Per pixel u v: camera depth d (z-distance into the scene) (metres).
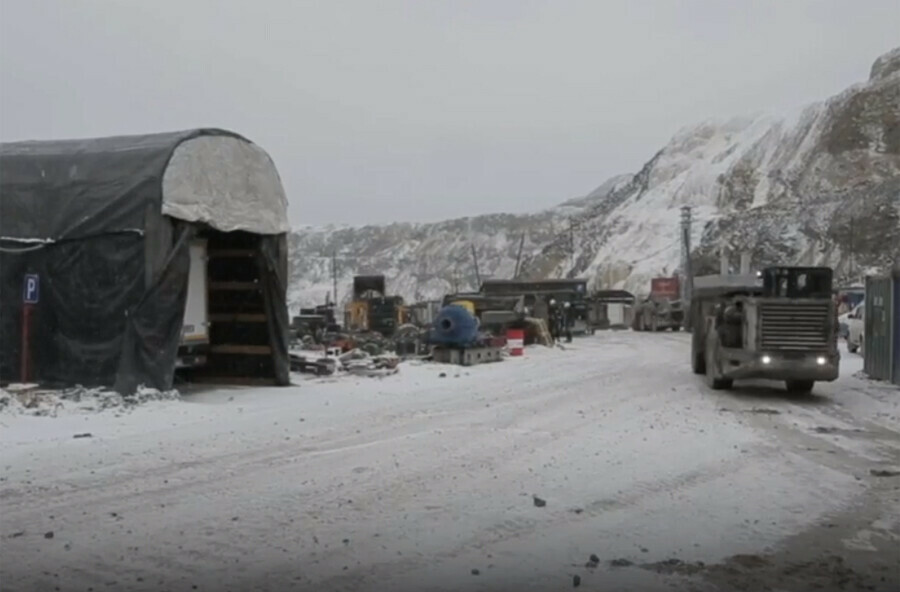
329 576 6.86
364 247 145.25
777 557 7.38
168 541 7.68
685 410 16.06
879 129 98.62
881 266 72.75
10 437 12.45
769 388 19.84
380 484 9.80
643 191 133.75
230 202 17.69
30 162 17.22
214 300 19.56
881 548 7.64
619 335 52.47
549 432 13.38
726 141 133.75
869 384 20.52
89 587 6.59
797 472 10.65
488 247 135.00
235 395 17.61
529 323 37.97
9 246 16.81
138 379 16.05
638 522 8.38
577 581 6.74
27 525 8.12
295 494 9.32
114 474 10.21
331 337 30.44
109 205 16.36
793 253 82.00
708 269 82.69
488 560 7.25
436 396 17.97
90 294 16.42
